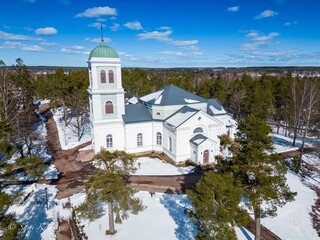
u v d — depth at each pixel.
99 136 44.53
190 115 42.16
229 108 78.56
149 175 38.00
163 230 24.70
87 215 22.92
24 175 36.34
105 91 42.88
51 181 35.91
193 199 17.62
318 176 38.34
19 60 65.88
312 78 84.38
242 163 19.89
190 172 39.00
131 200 22.81
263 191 18.56
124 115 45.72
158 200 30.73
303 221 26.95
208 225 16.56
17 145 37.59
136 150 46.47
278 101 73.75
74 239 23.94
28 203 29.62
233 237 15.80
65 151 48.22
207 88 80.56
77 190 33.34
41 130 61.91
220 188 16.23
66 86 61.22
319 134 47.44
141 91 88.06
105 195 21.19
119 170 22.06
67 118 73.44
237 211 17.22
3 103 46.72
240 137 20.91
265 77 86.19
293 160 43.19
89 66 43.72
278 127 62.84
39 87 78.50
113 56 42.31
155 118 46.62
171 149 43.53
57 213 28.09
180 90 49.94
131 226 25.44
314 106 53.56
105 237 23.75
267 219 27.16
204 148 40.59
